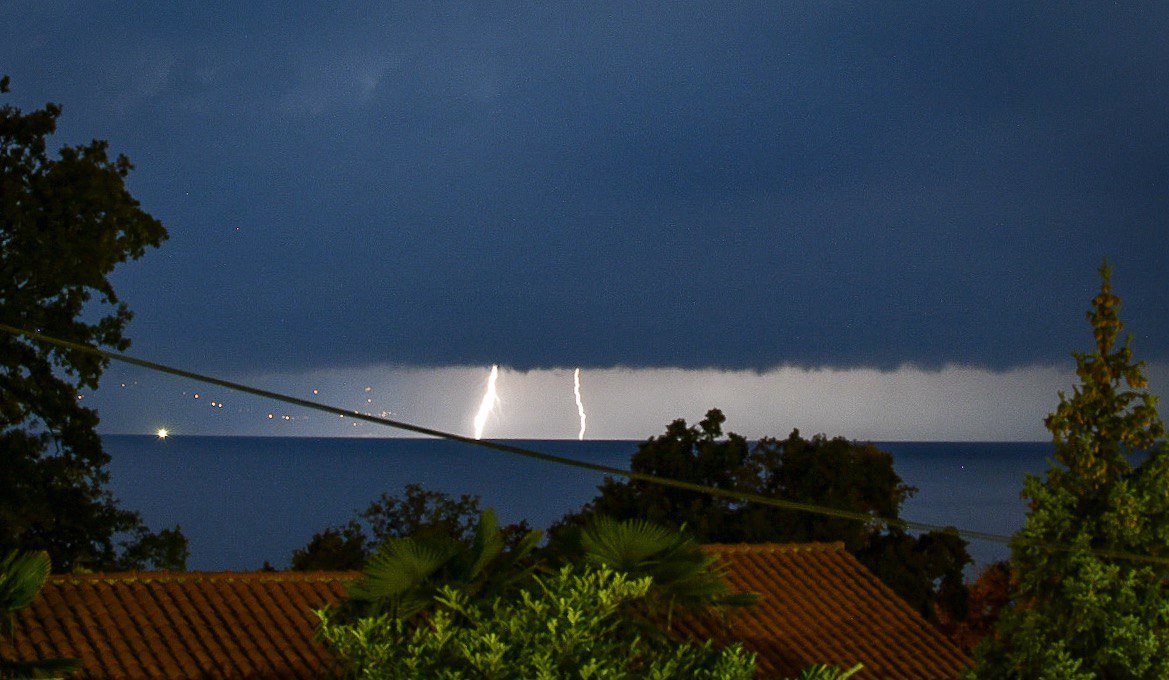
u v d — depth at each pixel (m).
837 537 35.53
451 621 12.72
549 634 11.82
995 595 40.59
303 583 19.28
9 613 14.17
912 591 36.28
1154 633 15.88
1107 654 15.96
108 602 17.84
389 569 13.84
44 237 31.06
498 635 11.90
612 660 11.98
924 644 21.02
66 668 13.26
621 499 37.69
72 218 32.06
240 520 119.69
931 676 19.97
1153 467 16.44
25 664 13.06
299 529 111.31
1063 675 15.86
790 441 37.81
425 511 38.72
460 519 38.94
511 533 38.03
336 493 154.62
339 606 14.09
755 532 35.19
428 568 14.04
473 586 14.48
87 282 31.83
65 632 16.92
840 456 37.03
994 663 16.97
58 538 32.97
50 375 32.56
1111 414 16.78
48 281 31.42
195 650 17.03
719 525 35.84
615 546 14.72
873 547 37.16
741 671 11.97
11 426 32.25
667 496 37.31
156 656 16.77
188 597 18.38
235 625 17.84
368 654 12.16
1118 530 16.22
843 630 20.75
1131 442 16.69
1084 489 16.73
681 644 13.30
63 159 31.95
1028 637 16.38
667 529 15.38
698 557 15.29
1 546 31.38
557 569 14.99
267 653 17.28
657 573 14.87
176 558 33.84
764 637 19.77
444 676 11.55
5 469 31.02
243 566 86.56
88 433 33.16
